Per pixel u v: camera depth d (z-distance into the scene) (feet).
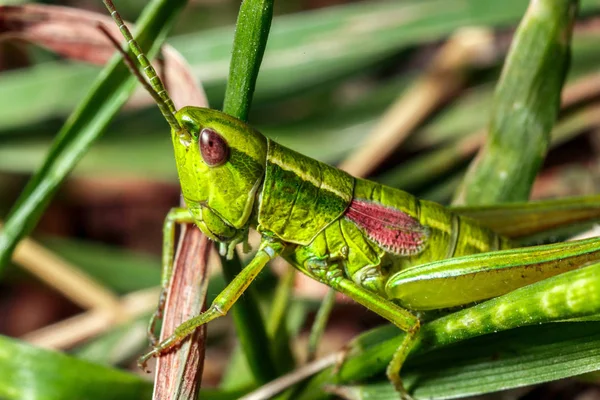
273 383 0.22
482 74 0.31
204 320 0.21
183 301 0.21
